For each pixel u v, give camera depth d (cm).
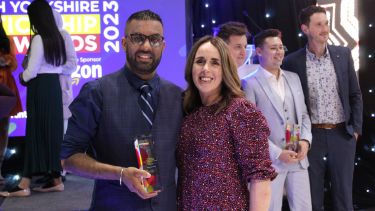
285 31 495
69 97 427
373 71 422
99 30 518
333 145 303
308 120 288
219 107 171
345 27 425
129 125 166
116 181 166
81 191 427
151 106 171
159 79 179
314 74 303
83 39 517
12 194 405
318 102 301
